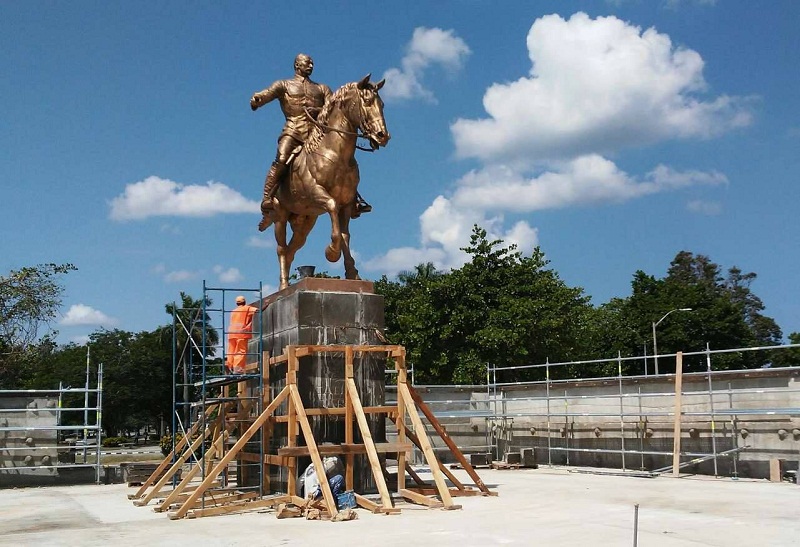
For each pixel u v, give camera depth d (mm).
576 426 19547
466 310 31828
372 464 10625
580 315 35875
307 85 13523
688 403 16797
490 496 12133
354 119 12180
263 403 12062
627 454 18094
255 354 12336
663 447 17219
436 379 32844
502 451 22016
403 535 8352
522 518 9578
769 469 15008
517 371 32062
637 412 17859
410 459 20688
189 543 8312
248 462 13008
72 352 60719
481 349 31203
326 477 10312
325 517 9750
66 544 8523
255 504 10695
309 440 10570
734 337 45281
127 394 57125
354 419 11664
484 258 33219
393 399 21656
